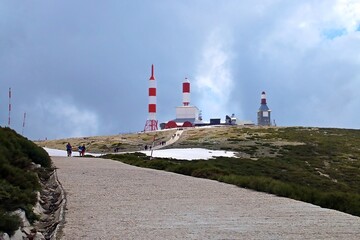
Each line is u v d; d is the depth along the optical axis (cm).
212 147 7906
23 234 1023
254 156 6769
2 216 967
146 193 1731
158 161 3784
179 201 1536
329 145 8350
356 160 6919
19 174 1625
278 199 1625
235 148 7700
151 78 13300
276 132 10444
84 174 2403
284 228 1074
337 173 5606
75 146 10256
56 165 3006
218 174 2620
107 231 1031
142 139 10894
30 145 2647
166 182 2156
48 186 1936
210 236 980
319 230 1051
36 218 1223
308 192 1789
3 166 1589
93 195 1639
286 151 7488
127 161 4178
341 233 1017
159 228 1069
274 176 4378
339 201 1664
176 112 14162
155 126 13225
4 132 2575
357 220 1191
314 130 10956
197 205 1448
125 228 1067
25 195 1311
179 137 10575
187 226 1095
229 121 14262
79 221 1154
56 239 950
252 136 9769
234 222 1151
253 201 1566
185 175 2708
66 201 1487
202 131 11200
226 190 1892
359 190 4303
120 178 2267
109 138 11425
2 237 892
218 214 1274
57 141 11488
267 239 952
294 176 4631
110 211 1309
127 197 1608
